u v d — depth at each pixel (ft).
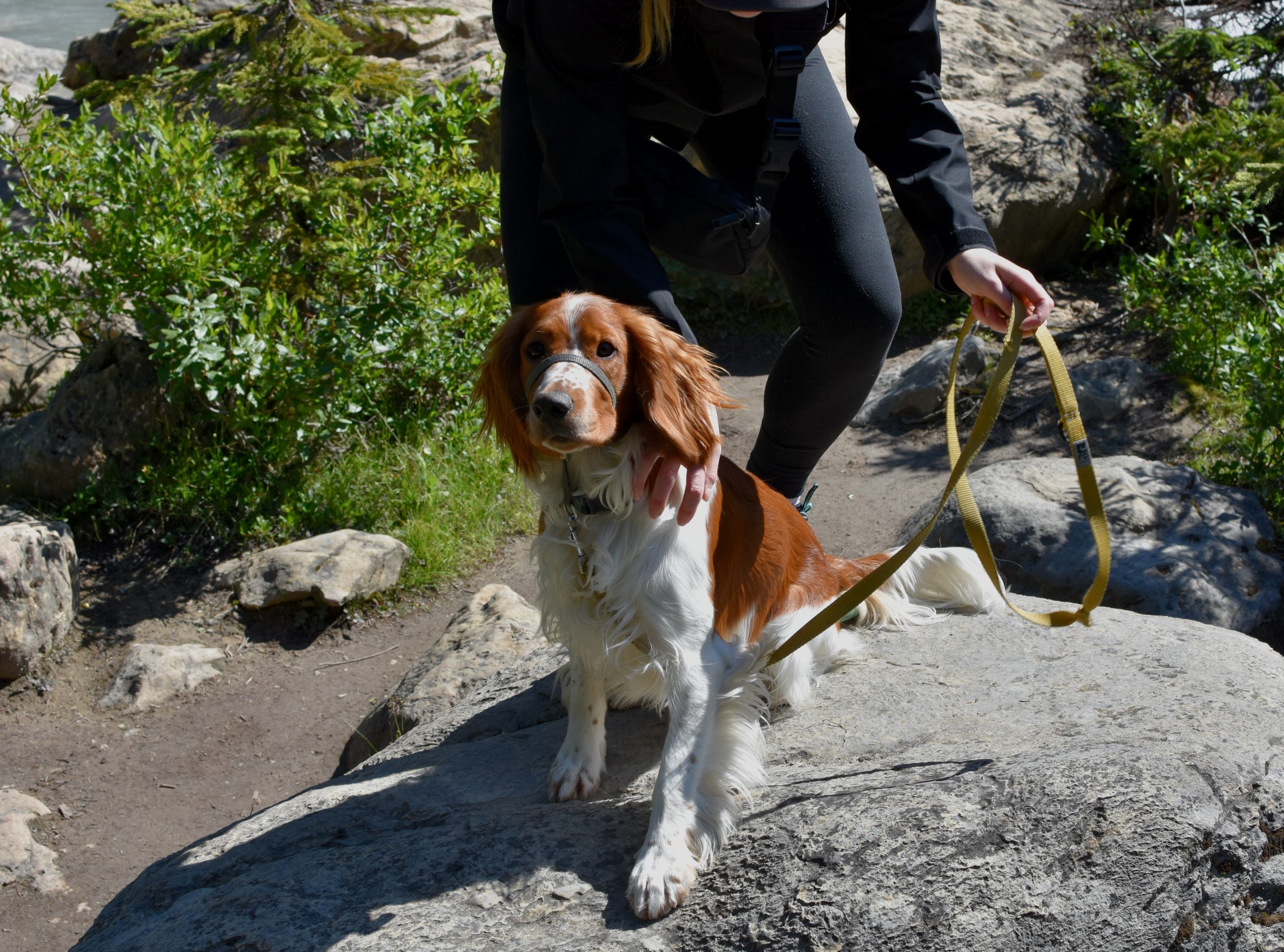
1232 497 15.70
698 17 7.43
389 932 6.25
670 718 6.93
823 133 8.50
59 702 14.76
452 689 12.22
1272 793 6.36
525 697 9.86
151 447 18.38
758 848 6.35
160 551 17.52
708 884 6.29
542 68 7.41
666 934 6.07
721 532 7.46
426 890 6.58
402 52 27.89
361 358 18.40
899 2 7.89
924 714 7.93
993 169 25.14
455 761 8.56
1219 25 28.32
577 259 7.69
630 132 8.11
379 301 18.70
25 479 17.95
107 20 49.37
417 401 20.07
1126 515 14.90
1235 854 6.14
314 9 21.21
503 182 8.87
